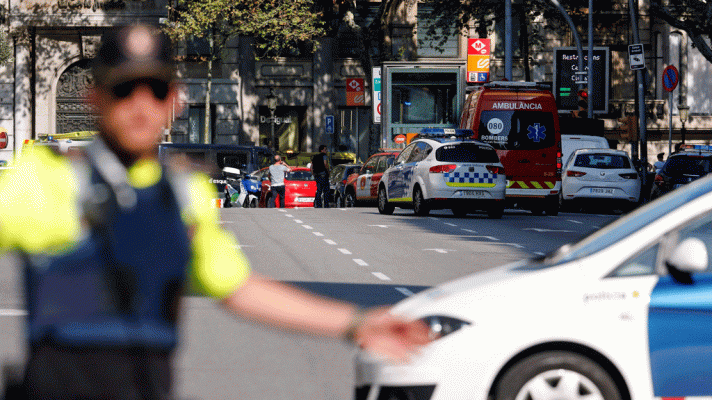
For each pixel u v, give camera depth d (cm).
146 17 15212
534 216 8481
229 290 809
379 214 8462
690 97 17100
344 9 15450
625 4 16725
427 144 8131
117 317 746
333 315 847
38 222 730
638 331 1609
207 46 15700
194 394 2166
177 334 772
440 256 5122
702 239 1997
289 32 14288
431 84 13588
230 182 10950
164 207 768
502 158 8606
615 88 16912
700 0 11512
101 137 769
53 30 15488
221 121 15712
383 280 4159
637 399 1606
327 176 10712
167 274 762
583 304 1620
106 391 739
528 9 14262
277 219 7712
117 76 752
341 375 2397
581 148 9688
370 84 13488
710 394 1611
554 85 14362
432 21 16100
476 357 1592
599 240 1755
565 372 1619
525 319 1612
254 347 2728
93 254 744
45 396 732
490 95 8650
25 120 15312
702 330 1611
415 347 880
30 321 741
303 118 16038
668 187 9056
